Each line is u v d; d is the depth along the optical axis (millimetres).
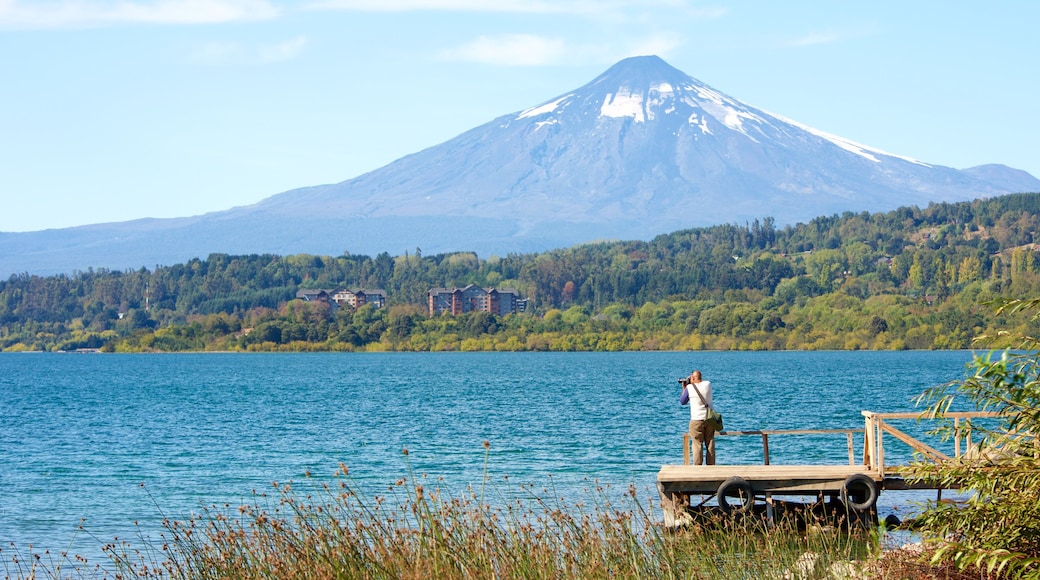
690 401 23016
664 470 21750
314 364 179750
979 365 12172
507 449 42812
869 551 14195
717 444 42344
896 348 192500
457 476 33969
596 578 12945
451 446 44500
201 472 37094
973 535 12312
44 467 39344
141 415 67500
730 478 20500
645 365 159750
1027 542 11922
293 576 12258
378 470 36344
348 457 40938
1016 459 12055
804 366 147250
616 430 51562
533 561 12891
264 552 13234
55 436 52812
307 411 69000
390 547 12602
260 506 26750
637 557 14094
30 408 75812
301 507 15648
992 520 12156
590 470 35250
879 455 20734
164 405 77438
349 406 73625
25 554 21781
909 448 38469
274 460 40594
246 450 44594
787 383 102000
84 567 20016
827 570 14219
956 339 189375
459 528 13211
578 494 27891
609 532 14695
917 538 19016
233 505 28094
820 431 22953
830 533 18438
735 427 54344
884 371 129625
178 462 40438
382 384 107875
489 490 29234
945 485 14406
